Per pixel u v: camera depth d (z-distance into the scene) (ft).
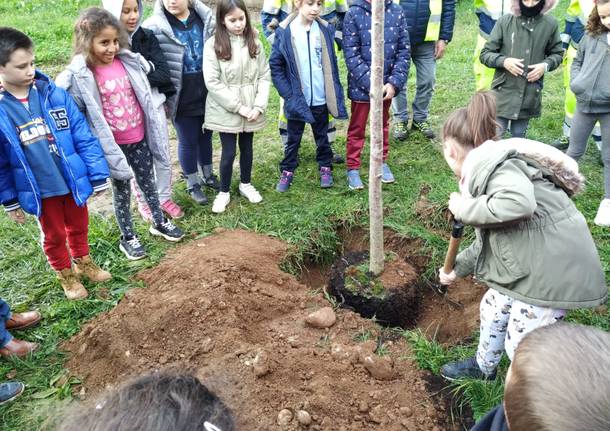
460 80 24.63
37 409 9.25
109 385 9.64
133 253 13.03
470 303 12.07
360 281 11.82
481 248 8.21
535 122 19.86
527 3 14.55
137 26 12.99
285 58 14.73
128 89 12.09
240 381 9.14
